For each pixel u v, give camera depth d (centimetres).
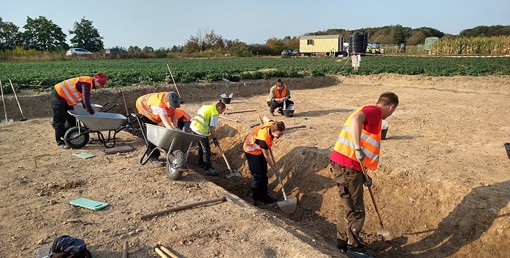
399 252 612
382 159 782
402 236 634
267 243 480
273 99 1307
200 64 3359
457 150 850
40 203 585
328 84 2303
